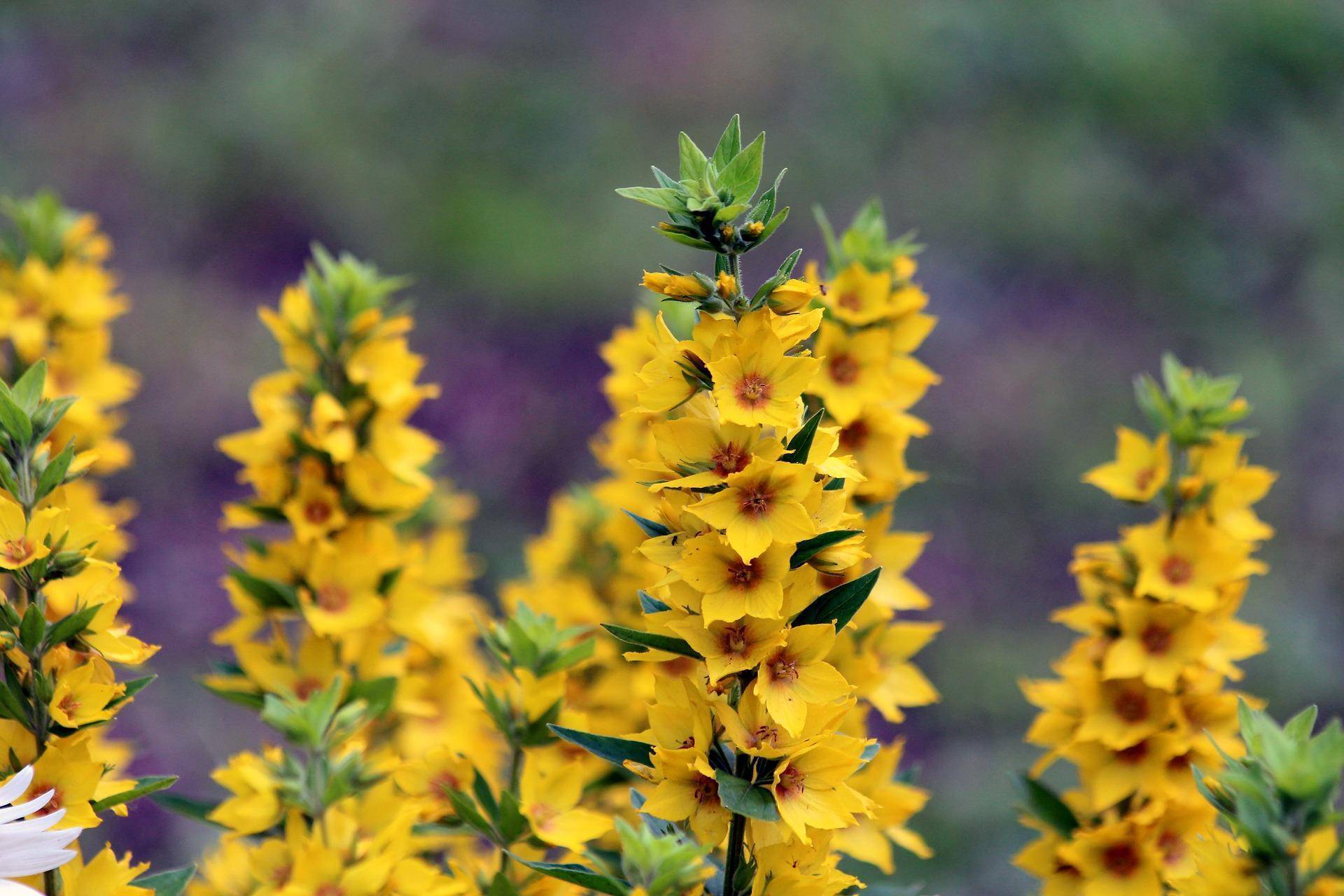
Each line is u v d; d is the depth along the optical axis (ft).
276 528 29.78
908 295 10.03
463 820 9.18
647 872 7.69
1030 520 33.09
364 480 10.82
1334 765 6.88
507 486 32.86
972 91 42.88
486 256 38.45
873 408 9.78
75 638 7.99
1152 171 41.47
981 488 33.65
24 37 41.22
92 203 37.35
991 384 36.04
